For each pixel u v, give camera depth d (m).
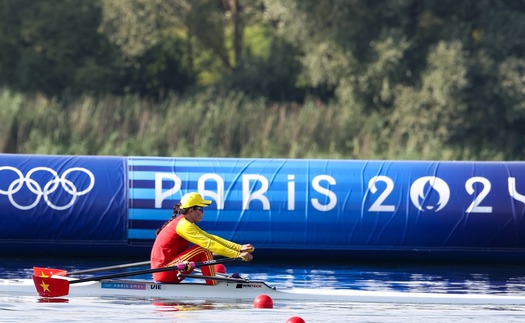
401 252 59.25
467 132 114.56
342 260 60.28
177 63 134.62
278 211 58.41
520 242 59.03
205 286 45.22
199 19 130.50
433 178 59.25
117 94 128.62
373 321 40.34
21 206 57.84
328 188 58.78
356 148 109.00
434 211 58.66
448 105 110.88
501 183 59.19
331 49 116.12
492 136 115.06
